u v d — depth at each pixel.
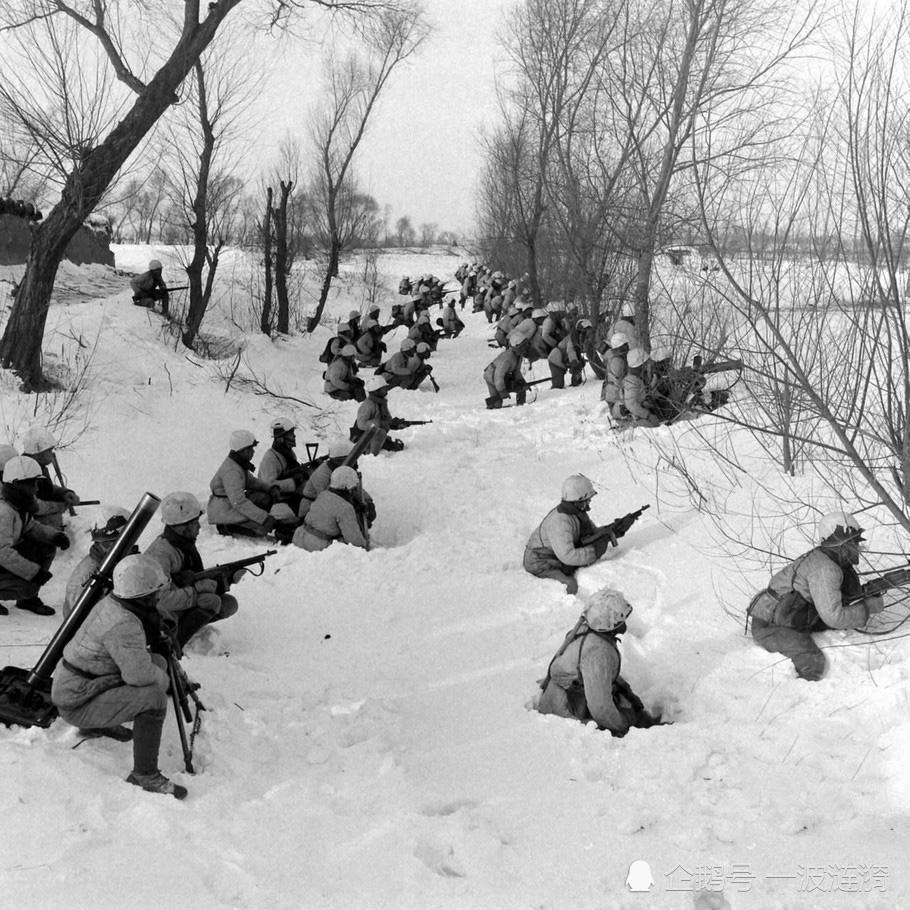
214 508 9.42
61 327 14.11
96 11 12.45
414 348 17.86
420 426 14.21
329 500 8.73
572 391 16.23
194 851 3.97
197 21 12.50
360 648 6.84
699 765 4.84
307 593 7.88
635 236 13.57
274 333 21.12
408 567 8.20
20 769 4.38
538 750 5.18
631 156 13.77
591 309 16.41
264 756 5.18
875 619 5.99
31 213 17.95
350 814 4.54
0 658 5.94
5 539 6.96
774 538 7.25
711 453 9.33
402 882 3.88
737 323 7.86
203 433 12.70
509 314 22.33
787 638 5.71
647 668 6.20
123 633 4.61
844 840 4.12
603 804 4.58
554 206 18.30
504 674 6.27
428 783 4.87
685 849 4.12
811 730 5.07
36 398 11.25
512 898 3.77
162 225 35.16
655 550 7.88
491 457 11.98
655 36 12.73
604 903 3.73
